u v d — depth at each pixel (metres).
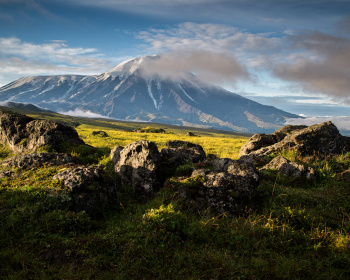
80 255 5.87
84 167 9.27
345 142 18.08
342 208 9.52
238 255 6.42
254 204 9.52
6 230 6.47
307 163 14.98
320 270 5.95
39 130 16.30
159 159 10.84
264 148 18.06
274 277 5.65
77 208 7.87
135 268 5.68
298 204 9.77
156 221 7.00
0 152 16.50
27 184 8.55
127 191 10.38
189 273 5.68
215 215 8.53
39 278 5.15
